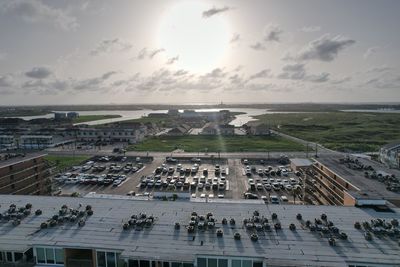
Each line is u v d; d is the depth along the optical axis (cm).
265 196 11194
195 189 12050
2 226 5009
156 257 4056
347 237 4591
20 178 9556
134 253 4156
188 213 5469
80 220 5103
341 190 7588
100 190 11975
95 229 4872
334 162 9531
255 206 5794
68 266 4375
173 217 5303
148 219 5075
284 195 11388
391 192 6625
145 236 4638
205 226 4941
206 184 12612
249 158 17175
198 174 14212
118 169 14962
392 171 8519
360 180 7538
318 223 4988
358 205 5859
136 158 17400
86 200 6159
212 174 14200
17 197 6369
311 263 3928
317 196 9494
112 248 4291
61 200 6175
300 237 4606
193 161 16738
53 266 4403
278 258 4038
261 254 4125
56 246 4369
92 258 4359
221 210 5606
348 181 7444
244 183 12812
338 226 4953
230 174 14188
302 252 4188
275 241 4491
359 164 9200
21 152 11775
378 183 7338
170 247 4316
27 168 9906
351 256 4088
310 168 10469
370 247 4319
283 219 5216
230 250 4231
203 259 4147
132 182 13038
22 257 4459
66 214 5412
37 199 6250
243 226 4962
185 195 8225
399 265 3912
